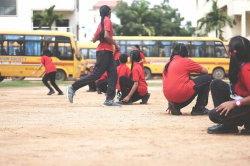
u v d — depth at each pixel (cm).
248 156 654
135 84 1633
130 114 1281
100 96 2333
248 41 797
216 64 5481
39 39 4778
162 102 1816
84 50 5506
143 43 5441
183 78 1210
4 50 4750
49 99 2041
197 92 1226
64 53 4816
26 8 7288
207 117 1205
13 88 3334
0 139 812
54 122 1081
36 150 700
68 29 7306
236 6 6550
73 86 1452
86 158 636
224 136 849
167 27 7975
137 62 1652
